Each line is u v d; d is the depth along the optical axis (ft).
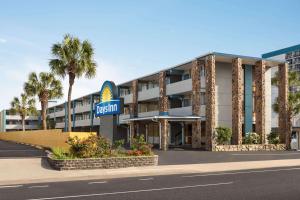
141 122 148.77
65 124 277.64
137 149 75.56
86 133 83.71
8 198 36.47
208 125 122.52
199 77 130.11
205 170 64.95
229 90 134.41
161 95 147.54
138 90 170.40
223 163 77.46
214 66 123.65
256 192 39.60
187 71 148.46
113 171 61.72
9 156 82.17
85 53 110.32
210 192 39.68
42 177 53.88
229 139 120.47
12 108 267.80
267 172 61.67
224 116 132.26
